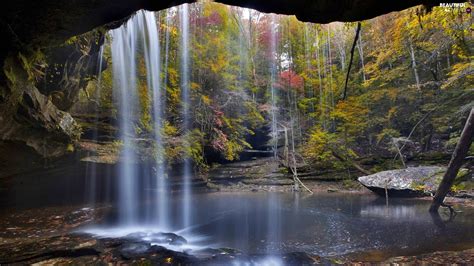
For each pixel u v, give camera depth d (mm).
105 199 11328
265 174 16688
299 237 6891
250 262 4875
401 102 15898
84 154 9828
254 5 4453
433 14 8219
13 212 8586
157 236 6270
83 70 8992
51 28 4414
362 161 16078
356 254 5578
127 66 12141
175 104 15211
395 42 13992
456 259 4891
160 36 14414
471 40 11844
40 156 8008
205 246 6191
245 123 19266
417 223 7895
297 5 4375
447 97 14086
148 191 13328
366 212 9570
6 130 6664
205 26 17219
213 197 13000
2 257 4773
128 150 11531
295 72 21562
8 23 4125
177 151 14047
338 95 19109
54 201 10141
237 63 19422
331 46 21453
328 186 15344
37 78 7000
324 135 17172
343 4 4312
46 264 4562
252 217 9125
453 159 8492
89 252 5051
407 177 11984
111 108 11398
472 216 8461
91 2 4039
